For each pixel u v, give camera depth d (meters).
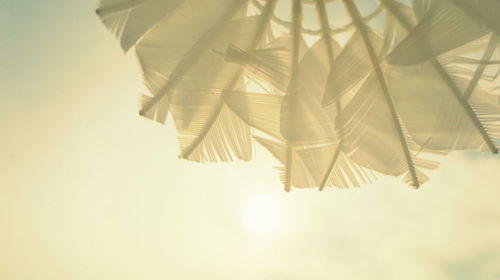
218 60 1.07
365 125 1.03
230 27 1.07
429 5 0.96
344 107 1.07
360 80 1.00
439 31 0.90
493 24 0.87
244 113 1.04
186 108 1.10
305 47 1.09
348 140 1.04
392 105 1.03
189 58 1.05
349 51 1.01
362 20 1.05
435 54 0.89
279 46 1.05
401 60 0.91
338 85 0.97
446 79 0.99
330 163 1.09
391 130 1.04
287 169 1.12
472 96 0.99
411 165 1.05
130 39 1.01
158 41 1.06
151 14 1.03
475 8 0.88
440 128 1.01
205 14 1.07
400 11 1.02
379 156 1.05
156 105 1.10
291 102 1.01
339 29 1.08
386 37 1.00
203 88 1.08
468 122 0.99
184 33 1.06
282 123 1.01
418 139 1.03
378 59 0.98
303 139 1.03
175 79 1.05
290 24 1.08
